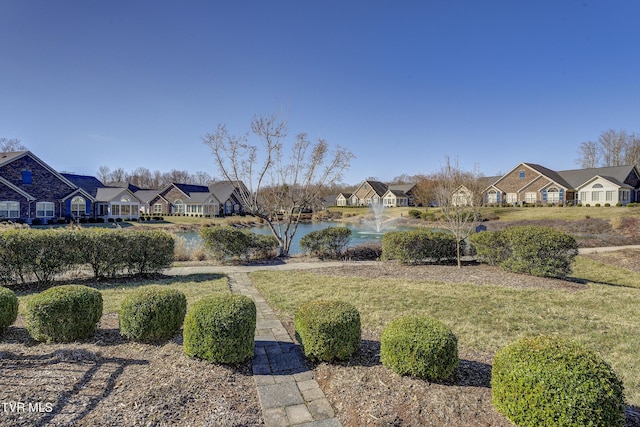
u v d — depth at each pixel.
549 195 38.53
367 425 2.77
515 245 8.82
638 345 4.62
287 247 13.02
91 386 3.06
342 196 62.72
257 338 4.68
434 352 3.21
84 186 39.31
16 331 4.50
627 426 2.80
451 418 2.77
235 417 2.85
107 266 8.33
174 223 33.38
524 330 5.11
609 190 34.16
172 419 2.74
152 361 3.60
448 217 10.78
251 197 13.23
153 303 4.12
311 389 3.37
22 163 28.53
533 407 2.50
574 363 2.57
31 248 7.47
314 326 3.71
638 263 12.01
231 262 11.18
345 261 11.63
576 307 6.14
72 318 4.10
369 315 5.68
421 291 7.17
